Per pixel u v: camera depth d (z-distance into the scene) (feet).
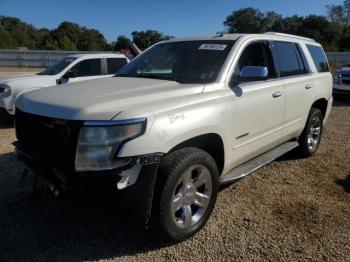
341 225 12.46
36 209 13.12
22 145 11.89
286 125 16.33
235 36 14.46
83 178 9.57
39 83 28.48
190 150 10.95
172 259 10.51
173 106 10.69
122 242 11.27
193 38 15.33
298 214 13.17
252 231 12.00
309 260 10.57
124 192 9.63
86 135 9.53
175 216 11.01
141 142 9.62
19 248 10.84
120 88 11.95
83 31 312.29
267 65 15.26
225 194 14.71
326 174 17.20
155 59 14.96
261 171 17.42
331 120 30.78
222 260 10.52
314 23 210.18
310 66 18.57
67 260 10.37
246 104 13.20
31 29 307.78
